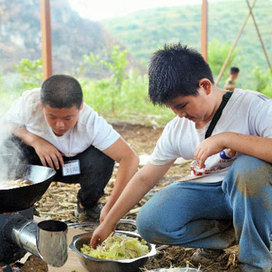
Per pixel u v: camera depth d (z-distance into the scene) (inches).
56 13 459.8
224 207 97.6
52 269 99.3
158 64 87.4
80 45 470.3
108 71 438.3
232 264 100.5
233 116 92.4
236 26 539.8
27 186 75.9
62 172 126.9
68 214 142.1
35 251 75.1
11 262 82.8
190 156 101.5
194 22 598.5
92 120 120.3
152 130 302.5
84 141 123.3
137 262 93.2
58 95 102.1
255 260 89.2
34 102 124.3
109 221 99.3
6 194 74.2
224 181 93.0
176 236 96.0
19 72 323.0
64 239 70.8
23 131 125.8
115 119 333.1
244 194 87.8
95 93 337.1
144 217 96.7
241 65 479.2
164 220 95.0
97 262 92.0
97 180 129.4
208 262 103.3
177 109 88.3
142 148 257.8
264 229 89.0
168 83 85.0
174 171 198.1
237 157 95.6
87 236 104.1
